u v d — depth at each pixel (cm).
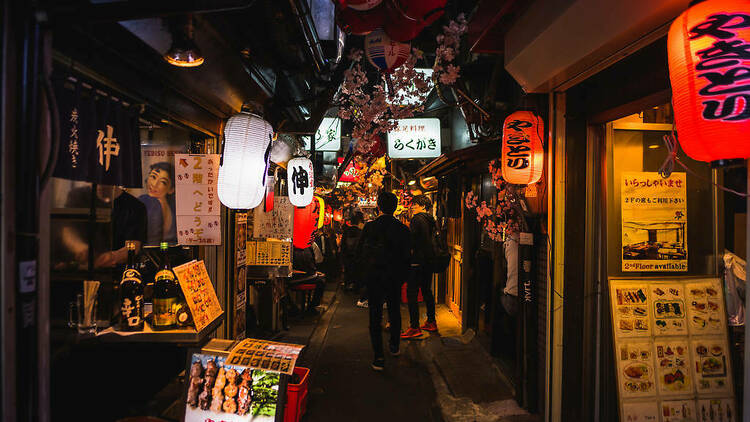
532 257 438
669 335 360
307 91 682
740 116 166
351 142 907
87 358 262
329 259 1390
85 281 260
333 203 1686
